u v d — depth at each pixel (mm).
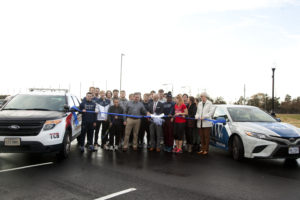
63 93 7891
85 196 4012
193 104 8570
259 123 6941
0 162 6207
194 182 4852
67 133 6707
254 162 6680
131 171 5547
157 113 8078
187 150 8422
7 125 5707
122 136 8820
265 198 4059
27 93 7695
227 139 7266
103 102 8359
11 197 3924
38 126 5836
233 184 4762
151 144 8273
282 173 5590
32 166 5832
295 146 5973
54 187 4406
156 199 3939
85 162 6297
